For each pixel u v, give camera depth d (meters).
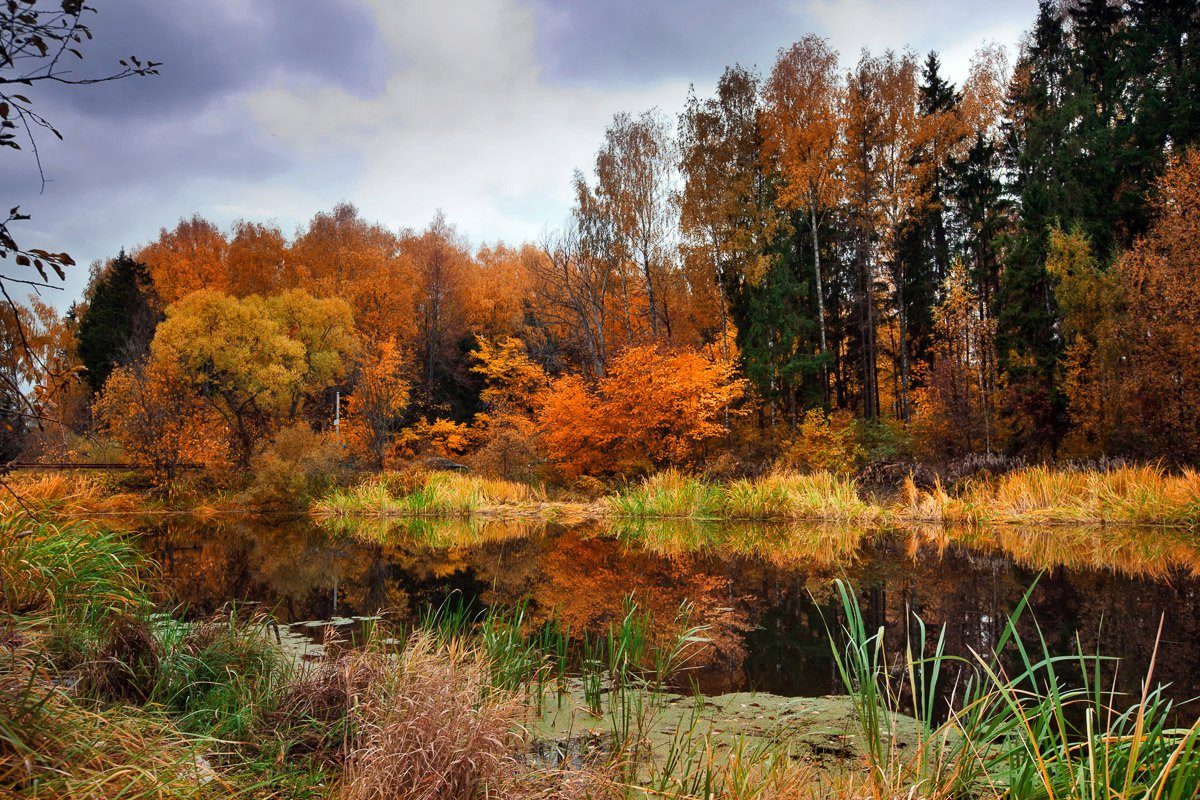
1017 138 24.78
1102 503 12.70
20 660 3.21
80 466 18.94
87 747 2.30
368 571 8.98
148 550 11.18
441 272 38.69
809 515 14.18
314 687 3.54
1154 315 15.28
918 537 11.53
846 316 28.94
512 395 30.11
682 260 26.69
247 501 18.58
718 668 4.95
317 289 37.84
